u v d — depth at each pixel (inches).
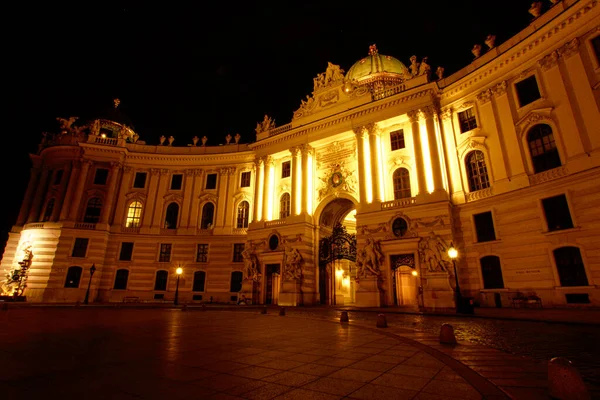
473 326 576.7
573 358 315.0
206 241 1612.9
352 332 482.6
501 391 207.2
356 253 1243.2
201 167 1740.9
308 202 1398.9
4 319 645.3
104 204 1616.6
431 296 970.1
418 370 261.6
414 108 1191.6
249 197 1638.8
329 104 1449.3
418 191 1111.0
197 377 240.5
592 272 767.7
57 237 1518.2
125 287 1552.7
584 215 797.2
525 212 912.3
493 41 1111.6
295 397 197.8
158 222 1656.0
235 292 1526.8
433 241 1014.4
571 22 879.7
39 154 1774.1
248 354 322.3
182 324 583.8
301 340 408.2
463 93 1146.0
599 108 807.7
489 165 1029.2
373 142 1261.1
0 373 247.8
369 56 1775.3
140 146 1761.8
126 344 372.8
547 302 835.4
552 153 898.1
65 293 1450.5
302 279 1285.7
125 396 196.9
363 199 1221.1
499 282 944.9
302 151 1437.0
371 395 201.3
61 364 277.0
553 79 907.4
